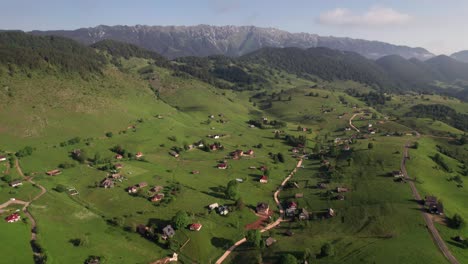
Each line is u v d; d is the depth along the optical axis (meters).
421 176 168.25
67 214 123.19
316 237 120.31
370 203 143.25
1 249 95.00
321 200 151.62
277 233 125.69
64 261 95.62
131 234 116.19
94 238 110.06
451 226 121.62
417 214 129.88
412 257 101.88
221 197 151.50
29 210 120.75
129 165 179.25
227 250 114.62
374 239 116.31
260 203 145.25
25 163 162.62
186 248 111.69
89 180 155.88
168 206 137.00
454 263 100.25
